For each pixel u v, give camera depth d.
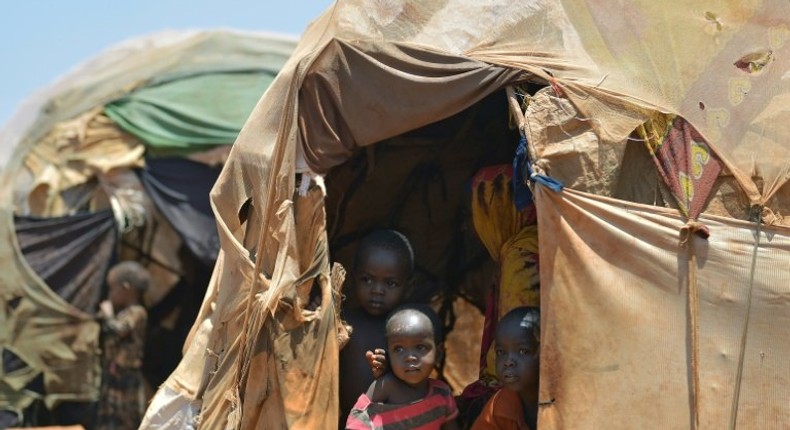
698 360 10.48
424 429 11.52
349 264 14.85
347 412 12.34
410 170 14.89
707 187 10.95
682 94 11.31
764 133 11.31
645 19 11.76
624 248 10.65
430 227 15.59
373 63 11.40
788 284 10.70
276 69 31.67
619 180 10.99
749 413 10.46
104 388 26.92
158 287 29.33
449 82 11.24
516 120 11.12
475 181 13.12
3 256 27.34
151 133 28.80
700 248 10.71
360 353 12.29
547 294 10.62
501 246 13.02
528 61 11.41
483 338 13.30
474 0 11.91
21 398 27.11
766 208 10.98
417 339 11.45
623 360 10.47
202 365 13.30
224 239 11.96
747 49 11.62
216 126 29.20
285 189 11.39
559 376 10.52
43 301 27.34
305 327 11.36
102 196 28.66
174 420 13.20
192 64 31.20
